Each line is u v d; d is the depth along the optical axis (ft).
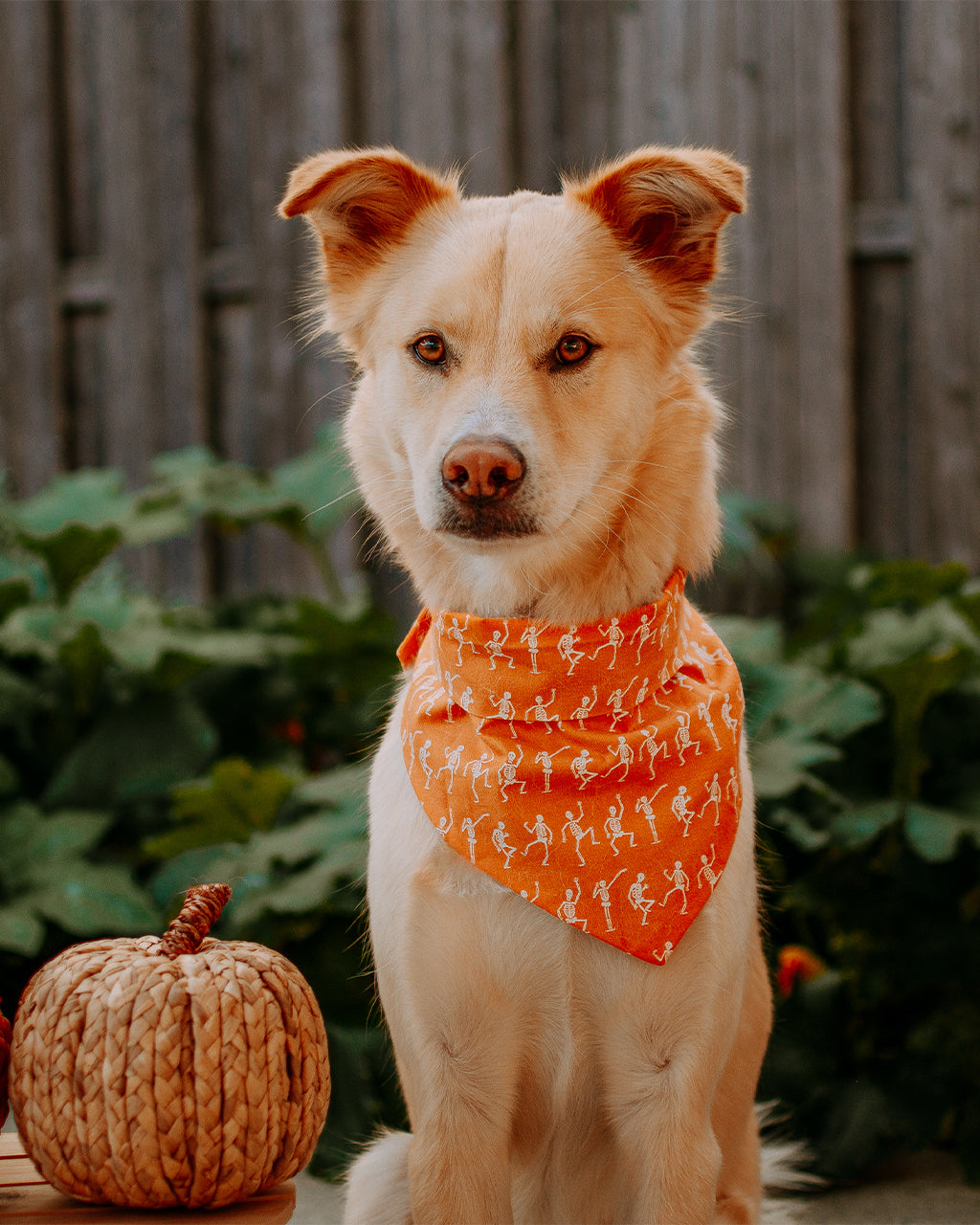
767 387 17.93
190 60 19.38
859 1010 11.14
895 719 11.70
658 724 7.29
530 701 7.29
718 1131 8.21
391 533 8.15
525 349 7.37
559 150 18.40
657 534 7.64
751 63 17.61
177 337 19.88
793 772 10.84
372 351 8.18
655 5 17.87
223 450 19.98
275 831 11.77
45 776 13.87
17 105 20.11
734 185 7.57
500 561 7.54
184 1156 5.77
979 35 17.08
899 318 17.81
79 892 11.30
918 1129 10.29
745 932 7.48
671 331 7.95
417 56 18.62
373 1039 10.61
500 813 7.16
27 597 14.26
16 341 20.51
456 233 7.84
